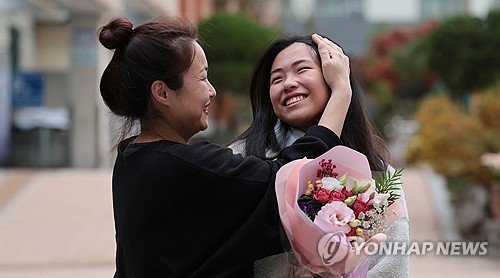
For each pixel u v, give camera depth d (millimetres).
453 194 13992
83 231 11719
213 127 25797
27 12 18922
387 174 2791
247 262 2549
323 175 2588
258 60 3064
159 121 2678
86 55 18062
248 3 34562
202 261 2566
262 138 3000
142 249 2566
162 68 2594
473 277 9047
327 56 2830
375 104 33000
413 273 9289
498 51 17422
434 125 12094
